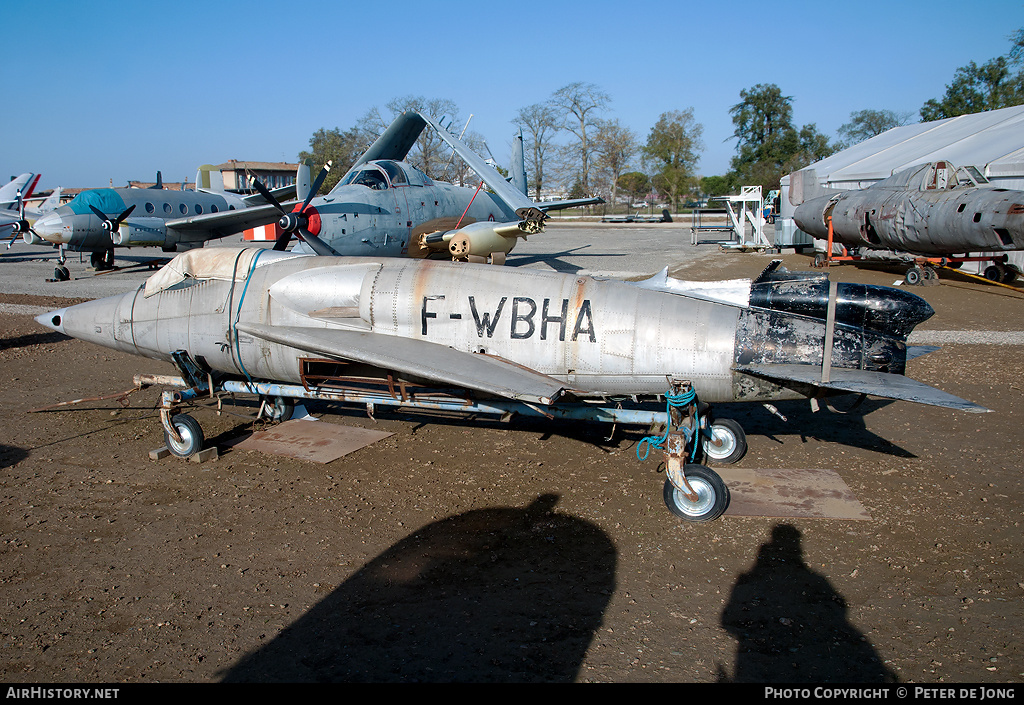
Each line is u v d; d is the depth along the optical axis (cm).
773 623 410
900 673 362
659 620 415
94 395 954
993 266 1859
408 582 464
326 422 826
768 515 551
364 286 691
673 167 7788
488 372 606
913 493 591
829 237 2247
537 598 442
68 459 707
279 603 440
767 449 707
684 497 545
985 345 1161
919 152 2606
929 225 1764
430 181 1717
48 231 2116
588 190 7725
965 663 369
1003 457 670
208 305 740
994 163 2034
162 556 504
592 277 670
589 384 640
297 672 371
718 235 4134
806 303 610
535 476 651
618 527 543
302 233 1331
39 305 1686
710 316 611
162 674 372
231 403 906
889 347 588
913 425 779
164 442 759
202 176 3559
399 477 654
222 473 668
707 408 634
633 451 714
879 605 425
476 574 474
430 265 701
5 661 385
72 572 482
